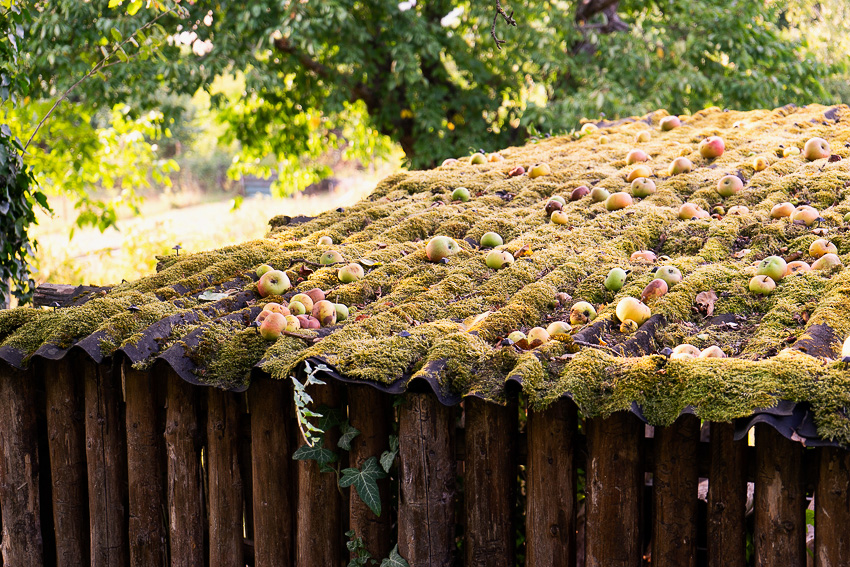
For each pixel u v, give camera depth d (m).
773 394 2.04
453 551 2.71
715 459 2.31
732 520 2.30
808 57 10.99
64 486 3.35
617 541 2.40
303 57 10.20
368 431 2.76
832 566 2.11
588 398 2.28
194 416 3.10
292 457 2.90
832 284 2.85
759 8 10.42
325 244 4.11
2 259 4.95
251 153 12.13
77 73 9.06
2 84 4.95
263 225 12.57
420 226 4.21
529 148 6.24
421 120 10.05
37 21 8.57
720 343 2.64
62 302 4.16
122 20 8.70
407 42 9.68
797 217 3.63
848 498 2.09
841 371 2.08
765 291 2.95
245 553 3.19
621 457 2.38
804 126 5.59
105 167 10.77
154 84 9.17
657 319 2.78
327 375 2.59
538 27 10.48
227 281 3.69
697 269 3.23
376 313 3.11
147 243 10.57
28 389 3.37
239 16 8.93
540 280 3.27
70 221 17.75
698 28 10.46
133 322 3.03
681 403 2.14
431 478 2.64
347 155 12.81
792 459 2.18
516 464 2.68
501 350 2.54
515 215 4.35
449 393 2.43
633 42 10.00
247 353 2.78
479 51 10.84
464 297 3.24
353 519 2.83
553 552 2.52
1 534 3.49
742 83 10.24
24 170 5.08
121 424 3.27
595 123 7.11
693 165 4.88
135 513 3.19
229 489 3.04
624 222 3.97
